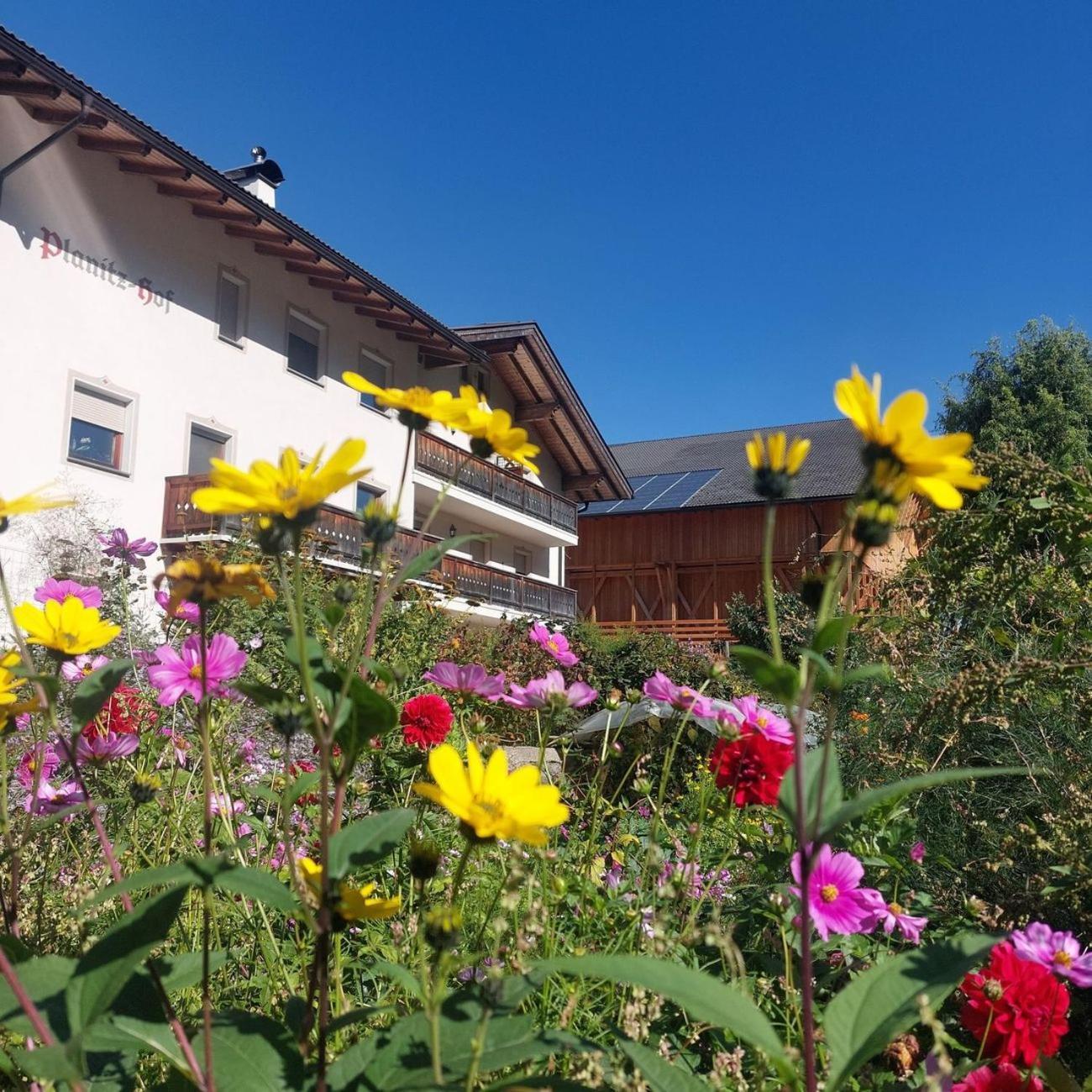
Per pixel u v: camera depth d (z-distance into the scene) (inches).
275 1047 40.9
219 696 67.6
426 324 631.8
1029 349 1025.5
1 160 399.9
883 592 129.0
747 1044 60.8
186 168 439.2
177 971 44.4
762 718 77.4
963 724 101.2
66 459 419.8
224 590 40.6
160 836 77.7
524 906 59.2
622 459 1318.9
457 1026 40.4
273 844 81.9
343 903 37.8
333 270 559.2
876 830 94.3
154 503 465.7
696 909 65.2
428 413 43.2
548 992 58.9
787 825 84.4
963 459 32.9
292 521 34.9
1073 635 109.0
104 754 67.9
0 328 395.2
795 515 979.3
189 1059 38.1
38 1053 31.9
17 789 73.9
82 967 35.5
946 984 39.1
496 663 270.4
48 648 48.2
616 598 1048.2
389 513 42.9
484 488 764.6
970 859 101.8
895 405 33.0
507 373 807.7
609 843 92.0
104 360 443.8
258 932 70.1
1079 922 82.9
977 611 125.9
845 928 67.3
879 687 141.8
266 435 546.6
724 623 956.0
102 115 393.4
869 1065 65.1
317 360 601.0
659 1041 61.8
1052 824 86.0
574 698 71.2
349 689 37.3
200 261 505.4
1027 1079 50.1
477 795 39.3
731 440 1295.5
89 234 439.2
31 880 68.5
